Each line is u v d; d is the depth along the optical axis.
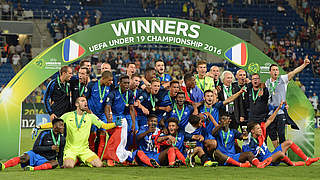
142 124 12.98
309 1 41.12
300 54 37.97
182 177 9.90
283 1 41.31
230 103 13.88
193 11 38.75
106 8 38.34
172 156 11.67
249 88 13.85
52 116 13.21
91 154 11.85
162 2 39.66
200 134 12.50
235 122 13.92
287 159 11.91
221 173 10.53
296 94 14.01
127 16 38.53
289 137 14.09
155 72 13.66
